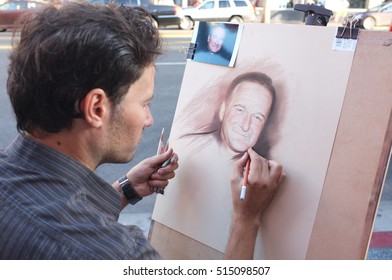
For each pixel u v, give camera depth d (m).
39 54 0.58
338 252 0.74
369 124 0.72
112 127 0.63
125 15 0.66
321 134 0.77
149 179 0.96
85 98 0.59
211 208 0.92
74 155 0.63
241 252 0.81
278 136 0.83
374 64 0.72
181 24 9.07
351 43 0.75
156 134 3.14
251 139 0.87
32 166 0.60
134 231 0.63
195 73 1.01
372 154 0.71
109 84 0.59
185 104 1.01
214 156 0.93
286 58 0.84
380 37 0.72
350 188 0.73
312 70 0.80
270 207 0.82
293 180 0.80
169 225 1.00
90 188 0.64
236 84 0.92
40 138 0.63
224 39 0.95
